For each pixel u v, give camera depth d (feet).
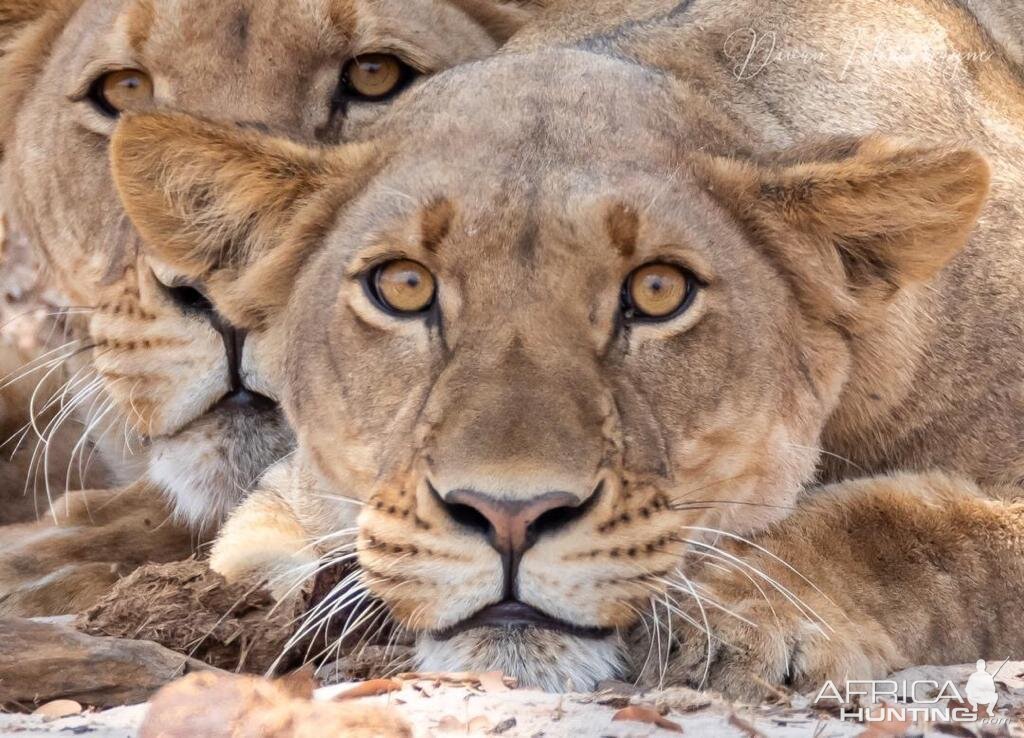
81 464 40.11
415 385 24.88
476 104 26.71
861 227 26.50
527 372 23.67
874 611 25.89
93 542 34.42
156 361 31.01
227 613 26.37
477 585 23.35
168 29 32.14
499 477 22.77
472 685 22.99
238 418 31.17
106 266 32.78
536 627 23.62
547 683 23.67
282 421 31.42
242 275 28.30
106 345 31.91
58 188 34.50
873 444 29.04
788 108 29.25
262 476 30.73
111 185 33.12
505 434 23.00
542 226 24.49
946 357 28.66
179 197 27.81
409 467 24.14
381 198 26.05
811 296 26.84
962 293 28.86
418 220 25.04
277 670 26.22
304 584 27.30
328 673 25.88
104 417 36.27
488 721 21.30
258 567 27.73
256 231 28.02
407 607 24.00
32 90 36.19
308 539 28.12
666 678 24.38
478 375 23.79
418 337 25.03
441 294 24.84
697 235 25.13
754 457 25.86
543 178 24.98
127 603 26.25
